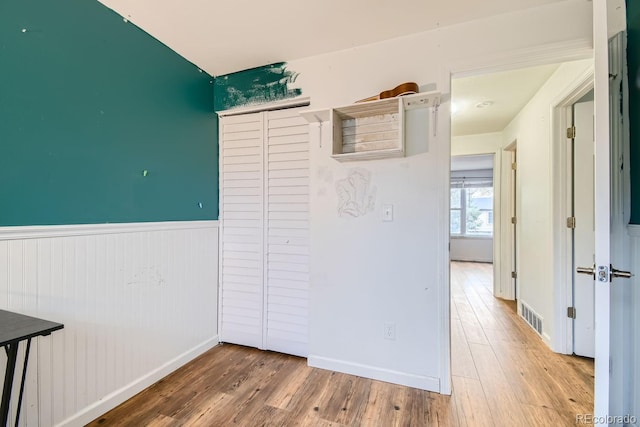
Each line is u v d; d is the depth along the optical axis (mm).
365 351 2039
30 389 1367
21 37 1354
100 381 1651
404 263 1947
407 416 1629
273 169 2396
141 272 1896
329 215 2150
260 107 2398
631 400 1436
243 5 1673
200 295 2371
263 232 2426
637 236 1402
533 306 2885
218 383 1961
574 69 2047
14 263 1318
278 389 1892
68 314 1512
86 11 1603
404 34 1938
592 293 2271
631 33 1470
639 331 1392
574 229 2322
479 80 2508
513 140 3514
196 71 2355
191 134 2305
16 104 1338
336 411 1677
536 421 1575
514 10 1707
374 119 2025
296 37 1981
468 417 1614
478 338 2674
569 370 2090
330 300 2141
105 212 1699
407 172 1937
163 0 1636
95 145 1650
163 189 2066
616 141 1512
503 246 4047
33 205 1390
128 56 1820
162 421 1599
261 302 2436
